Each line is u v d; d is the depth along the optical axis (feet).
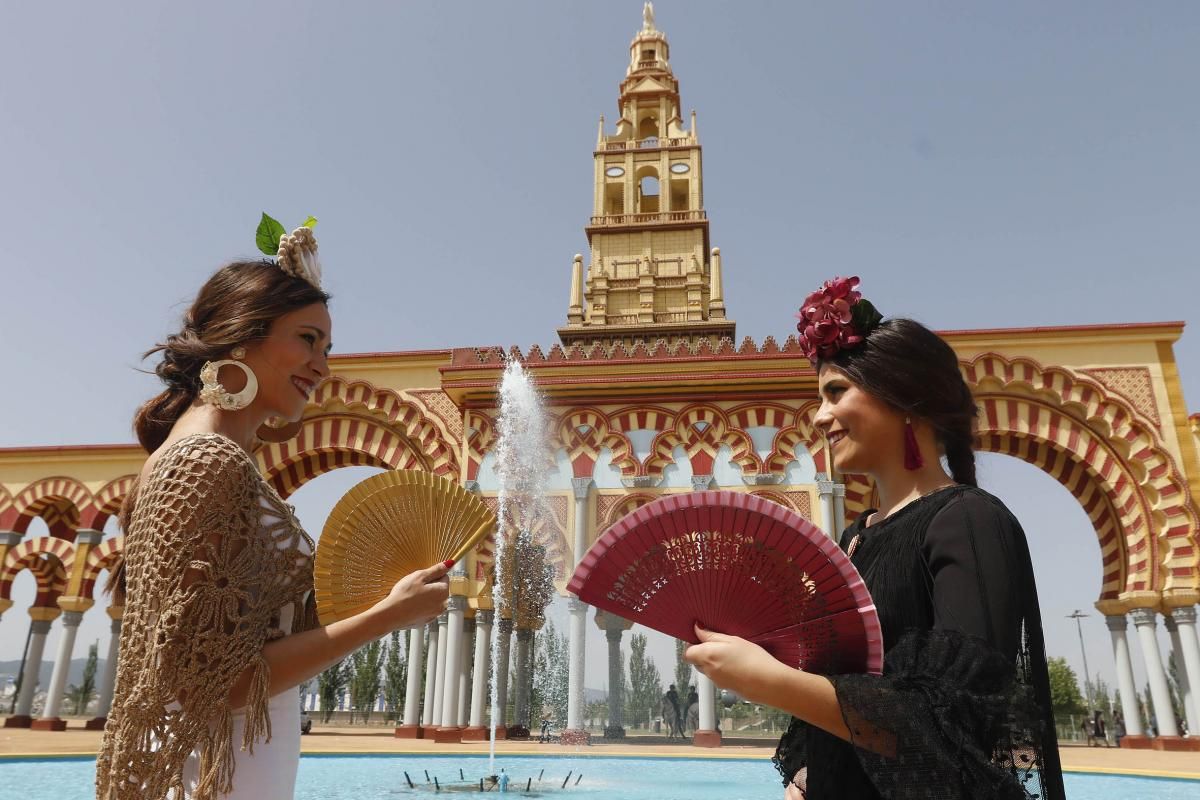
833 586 3.93
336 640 4.69
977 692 3.56
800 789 5.23
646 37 101.91
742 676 3.83
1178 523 38.99
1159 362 41.86
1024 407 42.47
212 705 4.31
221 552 4.47
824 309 5.17
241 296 5.52
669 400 39.70
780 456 38.01
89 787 20.84
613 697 38.22
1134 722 39.47
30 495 51.44
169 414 5.53
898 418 4.92
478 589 38.70
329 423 47.93
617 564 4.19
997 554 3.97
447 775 24.71
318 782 22.49
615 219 88.17
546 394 40.29
